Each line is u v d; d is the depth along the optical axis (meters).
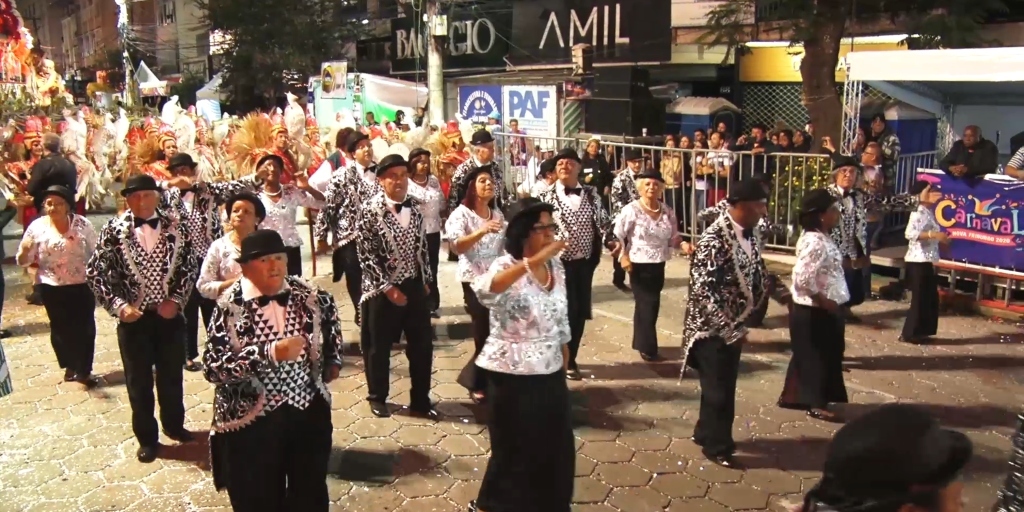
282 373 3.74
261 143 8.17
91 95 33.09
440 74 14.80
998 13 11.82
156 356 5.18
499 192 7.54
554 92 15.12
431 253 8.16
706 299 4.89
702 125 14.04
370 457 5.20
